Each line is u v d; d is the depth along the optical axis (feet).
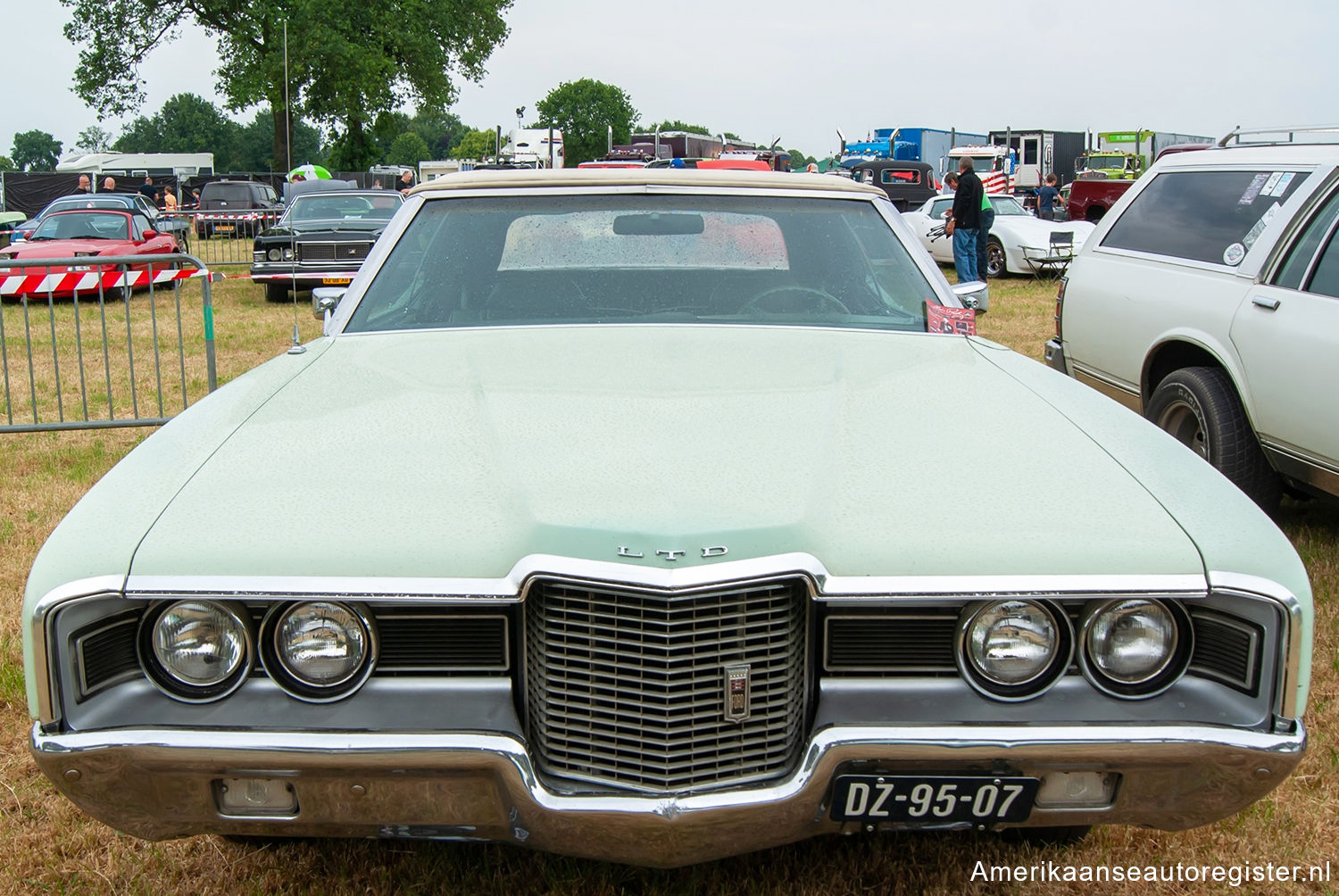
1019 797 5.73
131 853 7.63
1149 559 5.65
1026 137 115.34
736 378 7.60
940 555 5.60
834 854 7.54
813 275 9.52
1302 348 12.33
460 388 7.47
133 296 46.83
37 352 30.42
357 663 5.65
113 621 5.61
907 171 86.53
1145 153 115.65
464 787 5.63
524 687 5.74
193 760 5.51
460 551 5.60
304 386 7.73
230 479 6.21
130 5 134.51
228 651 5.59
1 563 13.26
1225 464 13.52
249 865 7.49
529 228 9.75
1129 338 15.62
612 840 5.62
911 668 5.76
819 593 5.47
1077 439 6.81
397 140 390.42
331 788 5.63
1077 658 5.75
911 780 5.65
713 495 5.80
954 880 7.29
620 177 10.02
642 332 8.77
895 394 7.45
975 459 6.43
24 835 7.86
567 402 7.08
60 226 48.60
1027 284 46.60
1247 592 5.60
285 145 131.64
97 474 17.46
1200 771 5.67
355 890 7.20
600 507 5.70
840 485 6.05
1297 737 5.61
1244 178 14.71
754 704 5.57
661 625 5.35
